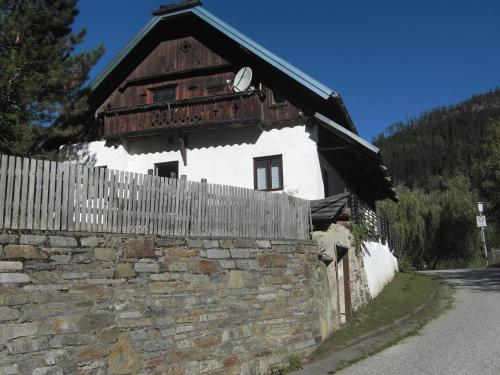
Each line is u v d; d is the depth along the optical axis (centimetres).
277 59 1619
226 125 1633
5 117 1072
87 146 1848
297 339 955
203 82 1767
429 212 3869
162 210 747
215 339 787
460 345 1012
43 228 601
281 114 1644
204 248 795
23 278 566
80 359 606
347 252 1315
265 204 955
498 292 1825
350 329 1174
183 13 1753
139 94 1842
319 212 1203
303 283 1005
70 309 605
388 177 1839
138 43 1808
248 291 863
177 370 720
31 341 564
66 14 1357
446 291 1966
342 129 1509
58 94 1308
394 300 1634
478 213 3872
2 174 570
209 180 1694
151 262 710
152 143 1792
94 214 657
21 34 1271
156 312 704
